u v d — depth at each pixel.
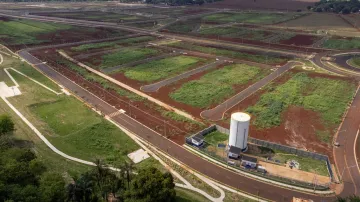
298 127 85.12
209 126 85.31
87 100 101.56
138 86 114.50
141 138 79.12
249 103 100.12
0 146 63.19
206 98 103.31
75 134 79.00
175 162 69.50
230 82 118.19
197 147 74.56
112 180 53.62
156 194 50.41
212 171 66.56
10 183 49.72
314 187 61.00
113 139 77.94
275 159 70.56
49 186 49.34
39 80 118.88
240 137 70.81
